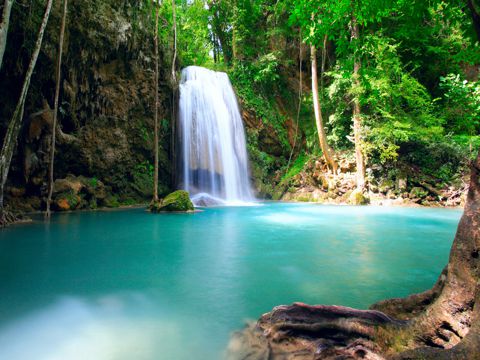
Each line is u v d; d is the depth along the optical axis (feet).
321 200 64.39
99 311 12.18
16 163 41.19
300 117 81.41
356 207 54.70
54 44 42.42
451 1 13.84
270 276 16.79
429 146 57.67
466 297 7.34
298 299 13.50
